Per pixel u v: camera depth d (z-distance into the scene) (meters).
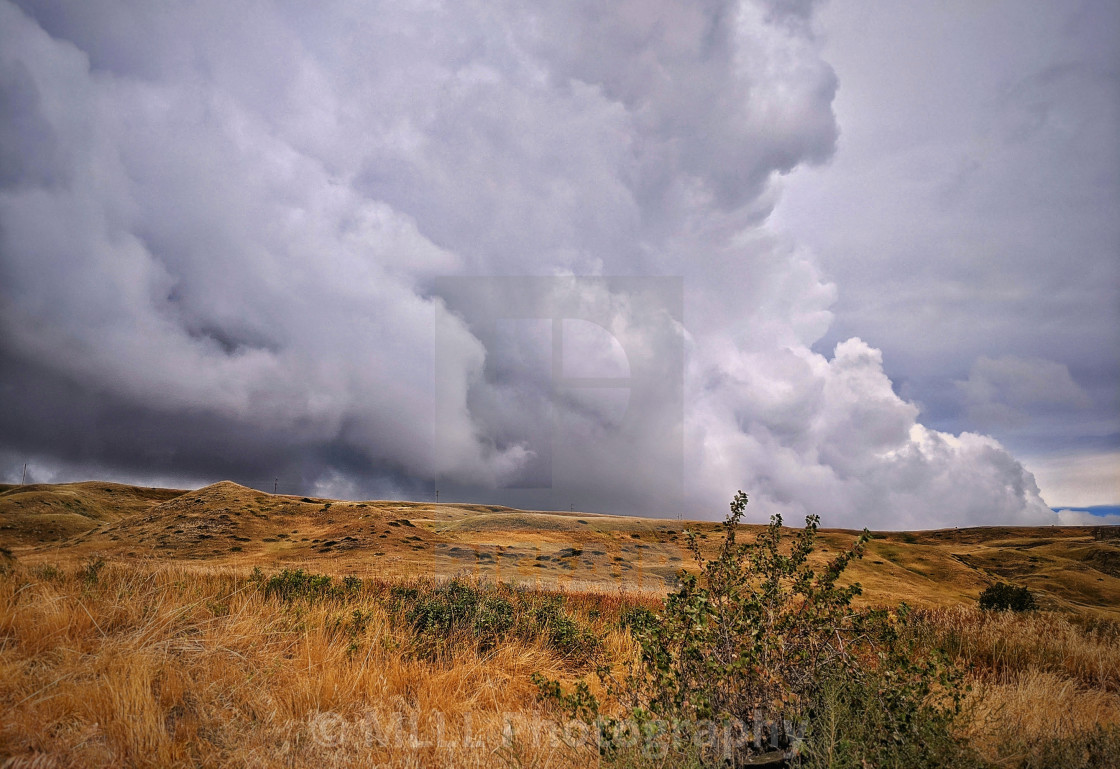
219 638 5.57
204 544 52.34
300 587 8.98
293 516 62.25
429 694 5.23
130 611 5.97
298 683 5.00
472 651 6.62
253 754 3.92
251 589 8.12
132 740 3.81
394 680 5.42
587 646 7.57
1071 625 9.92
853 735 3.66
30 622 5.31
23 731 3.78
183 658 5.21
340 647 5.93
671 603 4.50
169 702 4.48
